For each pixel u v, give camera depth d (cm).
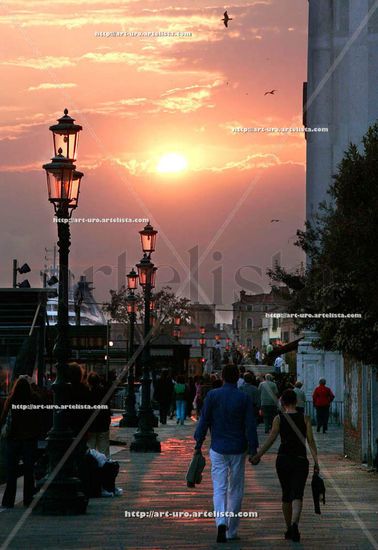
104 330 9381
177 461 5050
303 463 2594
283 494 2606
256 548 2438
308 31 8762
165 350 11638
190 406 10175
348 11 8450
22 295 5022
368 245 4216
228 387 2631
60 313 3133
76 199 3130
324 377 8362
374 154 4422
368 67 8412
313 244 6494
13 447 3231
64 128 3098
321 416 7169
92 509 3177
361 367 4816
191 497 3488
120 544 2500
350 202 4416
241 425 2603
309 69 8694
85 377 3531
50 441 3081
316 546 2467
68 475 3075
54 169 3078
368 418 4653
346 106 8444
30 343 4744
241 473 2598
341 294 4462
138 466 4750
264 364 10781
